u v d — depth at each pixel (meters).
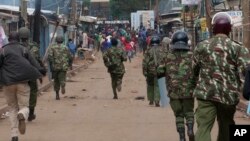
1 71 22.77
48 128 27.00
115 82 41.66
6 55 22.67
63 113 32.91
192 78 17.83
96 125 27.95
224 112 16.86
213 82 16.55
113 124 28.28
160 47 34.91
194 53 17.08
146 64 35.47
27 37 25.62
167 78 21.16
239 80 16.80
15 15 55.47
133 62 96.94
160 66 21.34
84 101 39.97
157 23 131.75
